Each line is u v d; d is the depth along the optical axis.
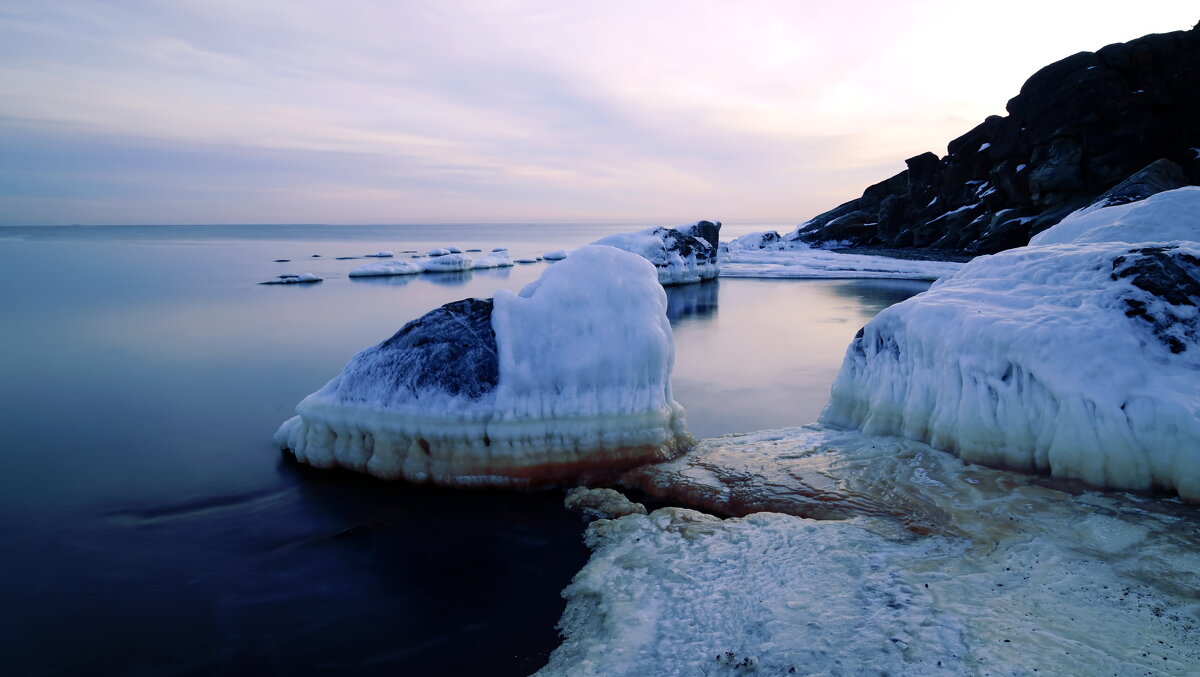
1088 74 33.00
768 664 3.93
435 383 7.45
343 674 4.41
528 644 4.63
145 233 143.38
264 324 19.75
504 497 7.11
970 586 4.61
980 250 38.81
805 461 7.46
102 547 6.17
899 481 6.65
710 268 35.03
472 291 29.61
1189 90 31.31
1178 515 5.48
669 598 4.80
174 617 5.07
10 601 5.27
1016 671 3.62
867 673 3.76
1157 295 6.88
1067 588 4.52
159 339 17.22
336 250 67.12
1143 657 3.72
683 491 6.92
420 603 5.21
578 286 8.05
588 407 7.51
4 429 9.71
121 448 8.85
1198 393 6.04
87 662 4.55
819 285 31.59
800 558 5.20
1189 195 9.84
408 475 7.41
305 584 5.52
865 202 56.00
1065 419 6.34
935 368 7.67
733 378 13.37
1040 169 35.03
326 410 7.80
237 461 8.29
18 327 18.89
